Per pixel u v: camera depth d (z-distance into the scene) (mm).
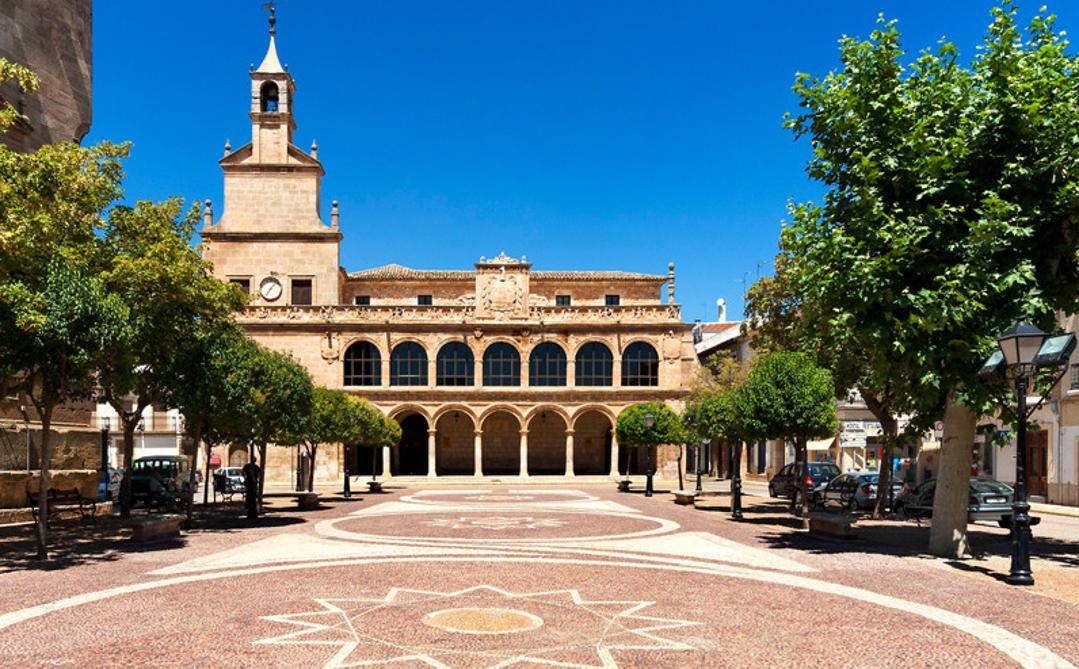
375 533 20750
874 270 15094
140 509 31156
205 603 11250
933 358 15047
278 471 53094
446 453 59844
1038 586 12773
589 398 55062
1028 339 13086
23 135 24234
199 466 52875
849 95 16469
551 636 9352
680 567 14648
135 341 19234
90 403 27250
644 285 60562
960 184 15219
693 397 49219
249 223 56250
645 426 39375
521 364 55344
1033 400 34781
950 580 13312
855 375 24391
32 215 15930
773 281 27516
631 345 55938
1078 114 14609
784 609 10953
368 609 10820
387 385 54438
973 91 15695
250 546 17859
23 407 23422
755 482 59750
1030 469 35594
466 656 8500
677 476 57062
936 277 14688
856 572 14117
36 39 25016
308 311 54812
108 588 12461
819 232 17125
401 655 8531
